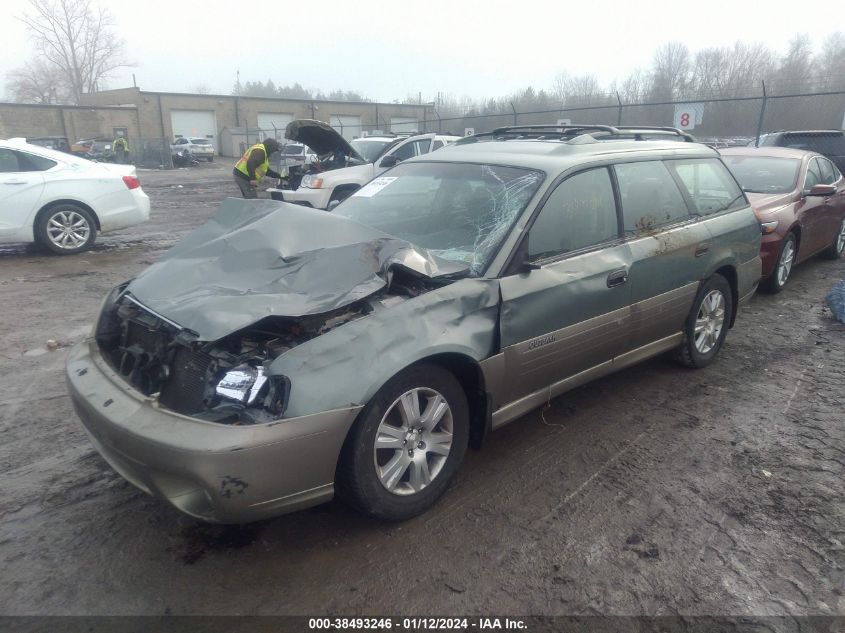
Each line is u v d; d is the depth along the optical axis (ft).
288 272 10.03
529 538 10.10
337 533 10.14
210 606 8.58
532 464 12.33
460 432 10.91
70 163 30.91
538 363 11.79
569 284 11.98
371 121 180.86
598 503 11.06
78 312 21.27
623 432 13.66
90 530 10.05
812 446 13.16
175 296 10.07
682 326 15.85
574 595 8.91
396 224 13.29
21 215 29.37
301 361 8.75
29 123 140.36
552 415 14.44
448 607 8.66
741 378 16.63
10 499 10.80
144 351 10.03
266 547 9.77
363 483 9.49
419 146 41.39
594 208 13.05
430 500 10.58
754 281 18.03
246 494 8.34
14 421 13.56
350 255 10.24
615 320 13.17
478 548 9.84
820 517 10.77
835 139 44.21
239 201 12.72
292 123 35.99
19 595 8.66
